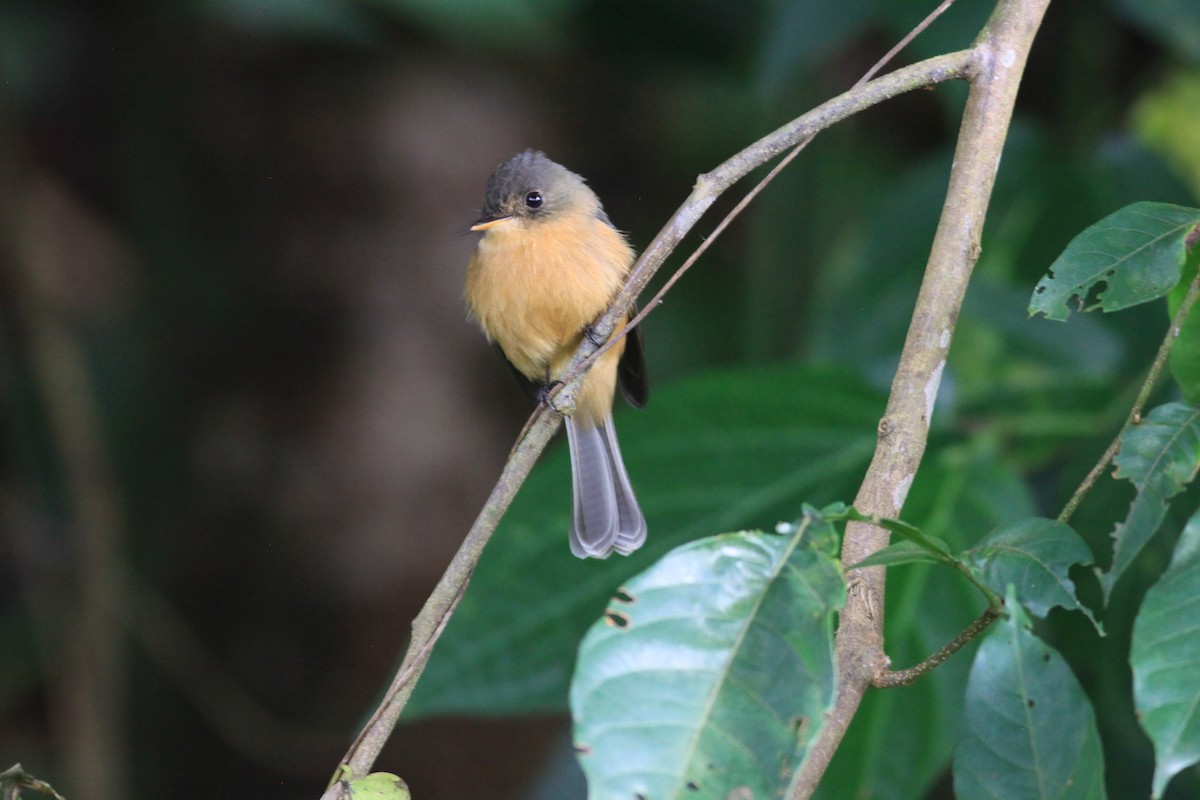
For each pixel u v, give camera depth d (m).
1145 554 7.01
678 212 5.21
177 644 11.69
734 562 3.79
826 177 11.27
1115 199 9.12
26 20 12.80
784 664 3.65
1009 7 5.21
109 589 11.86
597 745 3.60
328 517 11.79
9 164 12.42
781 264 11.30
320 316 12.08
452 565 5.05
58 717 12.05
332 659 11.66
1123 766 7.80
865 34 11.59
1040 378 8.54
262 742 11.44
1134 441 4.52
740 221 13.61
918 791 6.60
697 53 11.63
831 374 7.93
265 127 12.23
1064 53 10.27
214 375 12.13
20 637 12.20
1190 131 10.12
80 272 13.01
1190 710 3.87
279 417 12.00
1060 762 4.24
